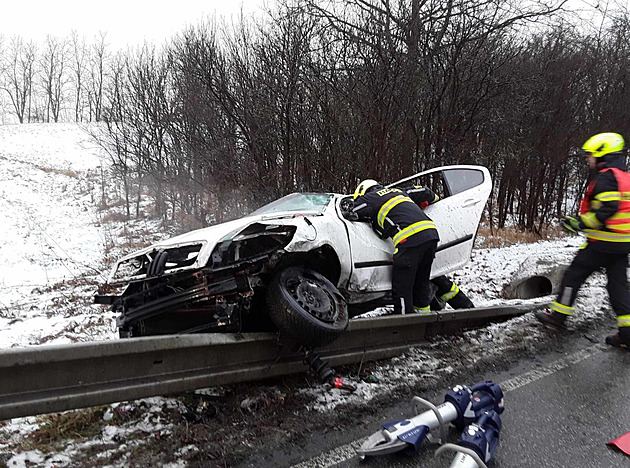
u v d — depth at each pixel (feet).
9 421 11.18
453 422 10.71
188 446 10.30
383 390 13.20
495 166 44.88
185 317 14.57
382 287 16.16
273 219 13.46
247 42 39.42
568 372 14.69
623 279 16.62
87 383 9.83
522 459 9.97
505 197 54.54
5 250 45.78
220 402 12.26
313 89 35.09
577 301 21.38
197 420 11.45
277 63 36.11
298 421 11.45
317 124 34.91
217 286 12.19
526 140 48.42
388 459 9.89
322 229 14.15
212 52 40.04
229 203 39.27
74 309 25.12
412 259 15.76
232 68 39.63
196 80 43.14
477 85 39.47
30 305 27.35
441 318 16.80
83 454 9.93
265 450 10.24
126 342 10.19
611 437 10.96
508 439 10.73
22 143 121.60
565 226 17.56
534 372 14.64
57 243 48.70
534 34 49.52
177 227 49.60
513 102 43.52
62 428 10.85
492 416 10.26
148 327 14.35
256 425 11.24
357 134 34.45
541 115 48.44
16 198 73.46
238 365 12.42
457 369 14.65
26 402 8.96
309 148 35.14
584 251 17.30
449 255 18.63
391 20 37.35
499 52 41.06
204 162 41.98
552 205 61.05
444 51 38.22
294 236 13.10
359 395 12.86
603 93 53.93
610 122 52.37
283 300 12.34
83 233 53.06
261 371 12.69
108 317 22.68
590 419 11.76
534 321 18.95
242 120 38.22
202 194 45.24
